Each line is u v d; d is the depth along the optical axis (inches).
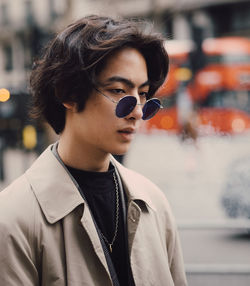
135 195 66.2
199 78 805.9
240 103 820.0
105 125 60.3
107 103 59.8
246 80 815.1
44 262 58.4
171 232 71.9
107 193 65.4
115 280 61.4
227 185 279.4
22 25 1137.4
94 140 61.4
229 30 940.0
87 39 59.4
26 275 57.6
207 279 180.4
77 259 59.2
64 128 65.1
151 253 65.8
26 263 57.7
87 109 60.8
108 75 59.6
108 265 61.5
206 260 225.1
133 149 732.7
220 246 245.3
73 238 59.9
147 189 71.6
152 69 66.4
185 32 880.9
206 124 801.6
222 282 179.5
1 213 58.1
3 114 318.7
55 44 62.0
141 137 858.8
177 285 71.5
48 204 60.0
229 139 788.6
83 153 63.5
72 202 60.6
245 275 178.9
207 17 912.3
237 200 274.7
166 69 66.9
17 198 59.6
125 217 65.9
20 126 336.5
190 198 399.9
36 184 61.1
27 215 58.7
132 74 60.3
